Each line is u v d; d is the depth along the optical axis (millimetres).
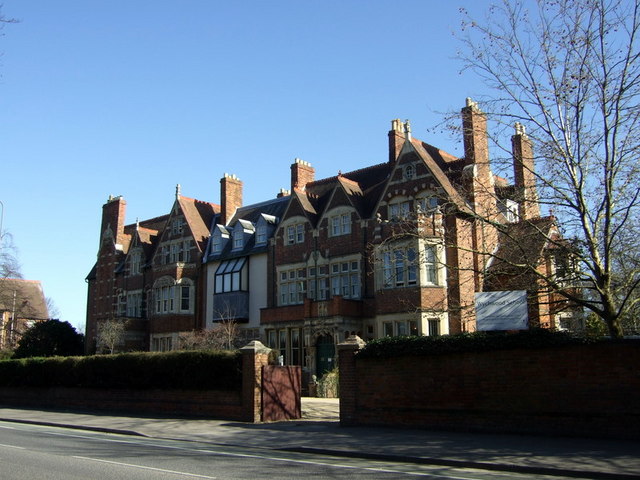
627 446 15195
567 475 12531
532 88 19328
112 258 55594
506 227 21266
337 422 22922
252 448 17172
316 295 39312
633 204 17844
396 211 35750
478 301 19422
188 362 25938
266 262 42969
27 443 17672
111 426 22703
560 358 17484
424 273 33062
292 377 25109
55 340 56344
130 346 49344
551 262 20984
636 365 16359
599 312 18672
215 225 48156
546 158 19031
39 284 84500
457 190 26109
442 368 19484
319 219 40688
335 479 11656
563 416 17172
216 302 44812
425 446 16000
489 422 18312
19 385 34938
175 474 12086
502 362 18422
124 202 57406
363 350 21031
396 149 40969
